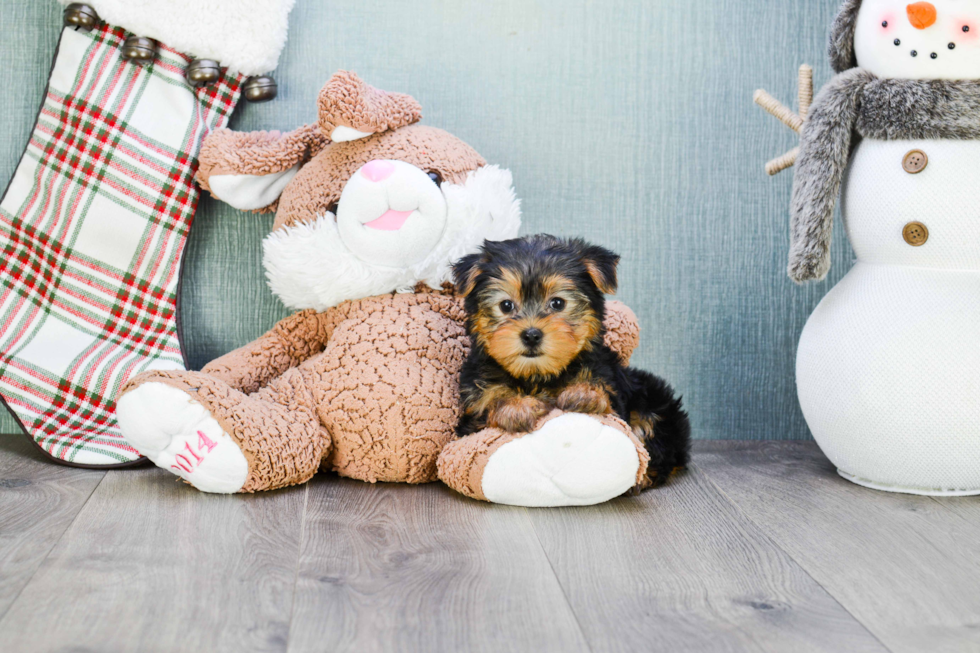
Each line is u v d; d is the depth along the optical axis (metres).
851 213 1.17
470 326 1.12
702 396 1.35
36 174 1.25
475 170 1.21
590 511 1.09
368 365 1.15
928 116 1.11
